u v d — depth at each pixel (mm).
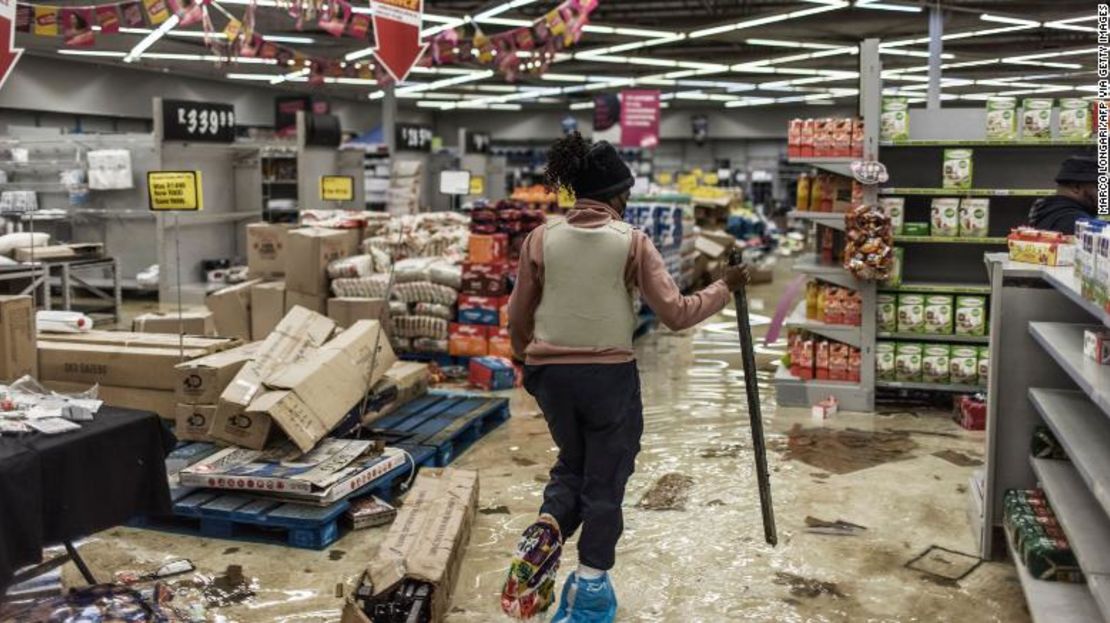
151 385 4582
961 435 5211
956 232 5645
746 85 22844
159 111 10297
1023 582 2875
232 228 11508
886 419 5574
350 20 7414
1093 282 2346
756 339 8469
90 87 19375
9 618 2678
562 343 2709
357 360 4492
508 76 10148
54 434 2660
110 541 3562
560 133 32969
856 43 15711
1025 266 3326
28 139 11141
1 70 5762
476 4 13797
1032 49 16922
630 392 2752
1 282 7730
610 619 2840
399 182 14516
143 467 2904
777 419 5562
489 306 6691
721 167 31125
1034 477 3414
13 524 2438
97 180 10531
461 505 3516
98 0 10680
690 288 10820
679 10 14789
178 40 15508
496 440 5051
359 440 4234
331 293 6645
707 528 3746
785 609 3043
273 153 12508
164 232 10422
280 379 4070
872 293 5688
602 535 2732
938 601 3100
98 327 8820
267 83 23703
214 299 6695
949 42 16484
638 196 11039
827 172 6125
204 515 3586
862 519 3857
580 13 8617
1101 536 2607
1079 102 5336
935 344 5723
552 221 2814
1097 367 2523
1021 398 3395
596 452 2740
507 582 2660
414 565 2916
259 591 3137
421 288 6793
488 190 19375
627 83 22984
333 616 2955
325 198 10039
